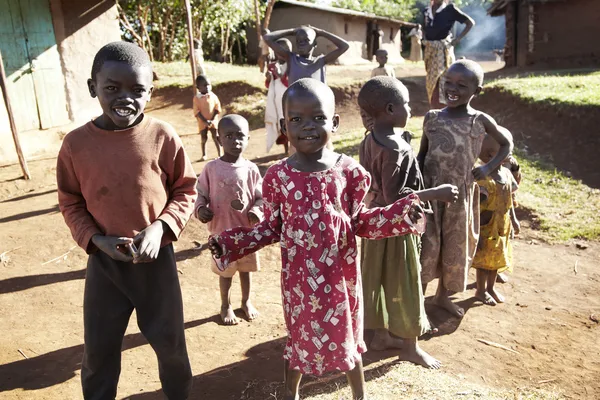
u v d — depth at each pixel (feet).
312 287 7.95
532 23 53.83
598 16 51.26
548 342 12.07
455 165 12.06
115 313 8.45
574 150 25.17
